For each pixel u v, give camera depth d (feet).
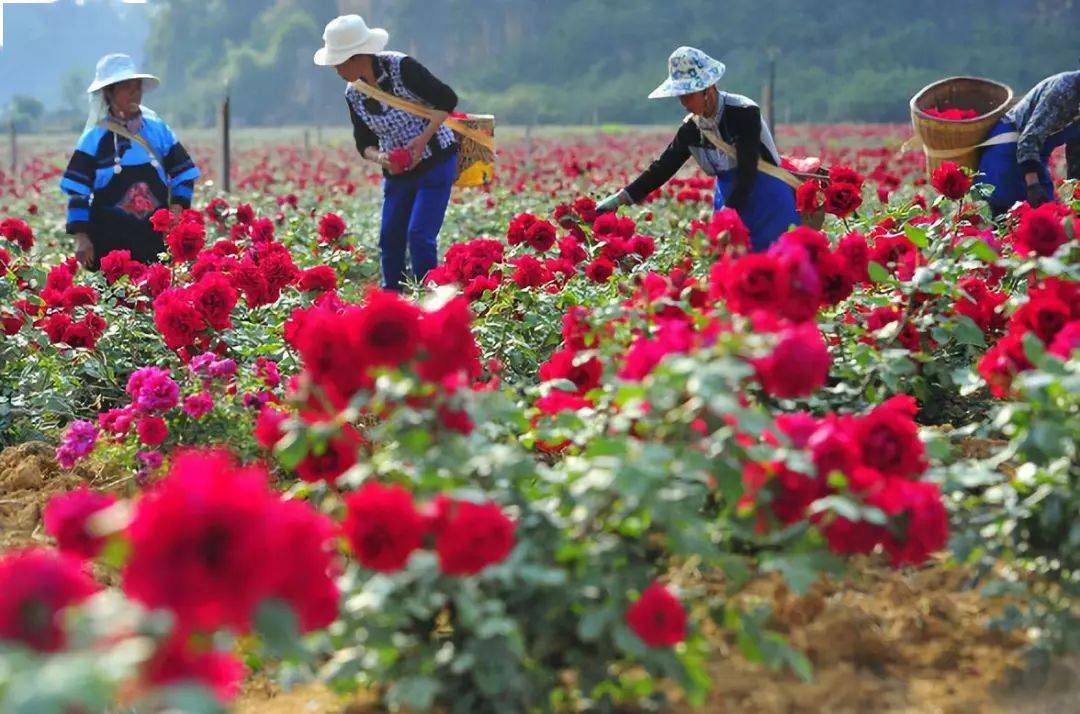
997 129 50.42
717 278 21.27
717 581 22.89
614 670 19.31
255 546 12.35
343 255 58.03
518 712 18.48
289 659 16.07
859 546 18.74
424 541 18.30
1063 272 25.64
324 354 18.71
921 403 32.73
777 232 45.62
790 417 19.31
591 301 37.68
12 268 48.29
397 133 52.34
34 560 12.79
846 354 30.01
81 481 32.37
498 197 91.15
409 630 19.42
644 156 187.01
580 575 18.25
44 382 38.14
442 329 18.70
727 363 17.53
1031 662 20.33
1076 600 21.43
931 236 34.19
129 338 41.98
